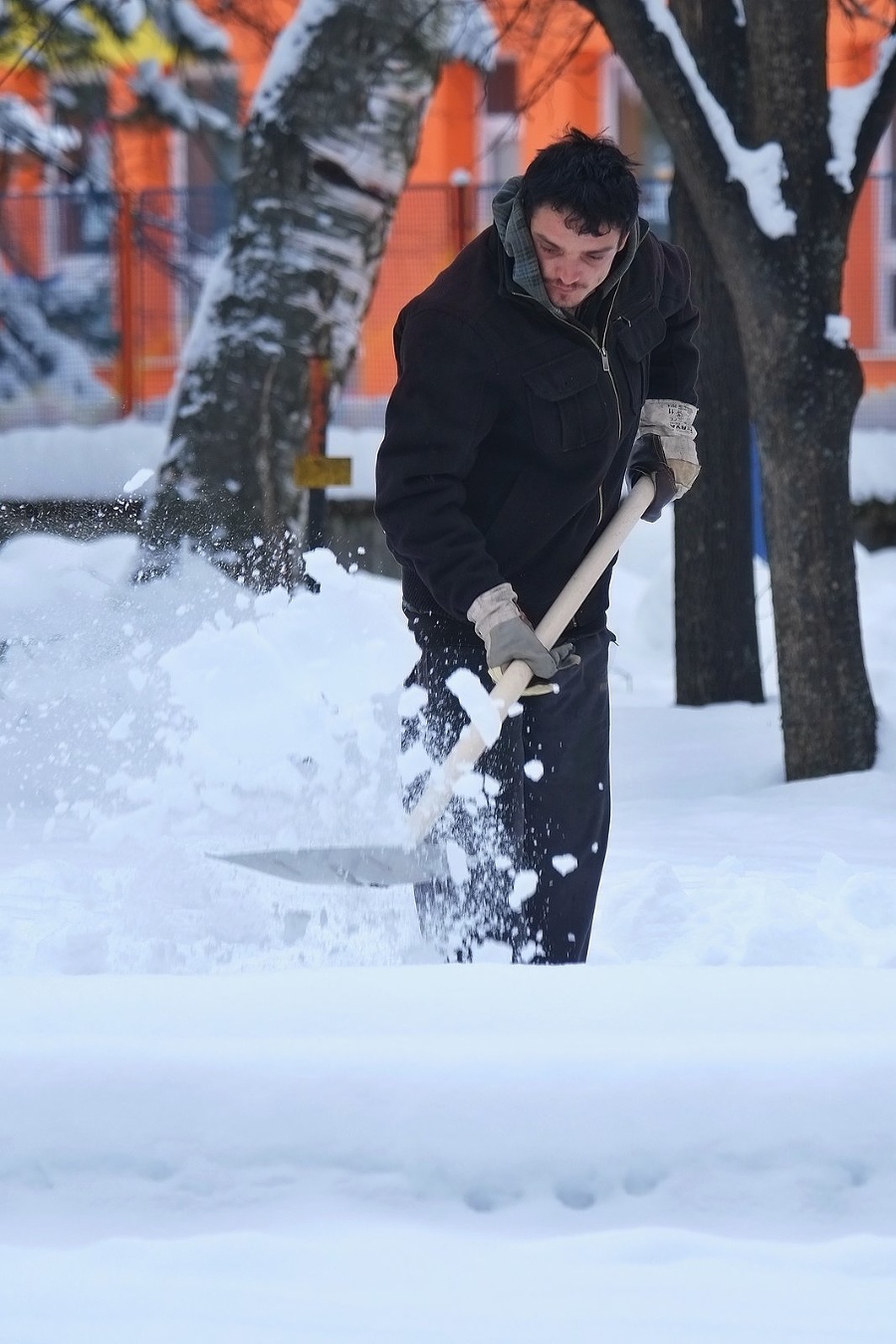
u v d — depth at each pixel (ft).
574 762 33.27
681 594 93.97
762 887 39.34
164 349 158.40
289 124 85.87
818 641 66.90
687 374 35.63
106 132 156.46
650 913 36.27
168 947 31.01
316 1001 19.75
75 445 151.74
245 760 33.09
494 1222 16.51
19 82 157.48
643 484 34.73
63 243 161.58
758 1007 19.66
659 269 33.27
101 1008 19.47
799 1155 17.06
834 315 65.92
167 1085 17.37
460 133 204.03
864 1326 14.42
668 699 103.45
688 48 65.46
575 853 33.37
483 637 30.78
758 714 85.97
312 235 85.71
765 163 64.95
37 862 40.06
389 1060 17.60
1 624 57.93
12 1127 17.11
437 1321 14.40
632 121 202.80
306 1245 15.87
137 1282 15.15
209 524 81.82
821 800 61.26
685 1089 17.39
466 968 21.43
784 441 66.39
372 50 86.38
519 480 31.83
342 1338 14.05
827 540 66.74
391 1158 16.94
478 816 31.91
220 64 142.51
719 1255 15.84
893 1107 17.37
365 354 156.15
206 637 33.50
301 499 84.89
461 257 31.55
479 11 105.09
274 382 84.07
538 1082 17.39
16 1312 14.49
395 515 31.22
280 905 33.35
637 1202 16.76
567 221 29.32
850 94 65.98
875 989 20.43
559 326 30.99
